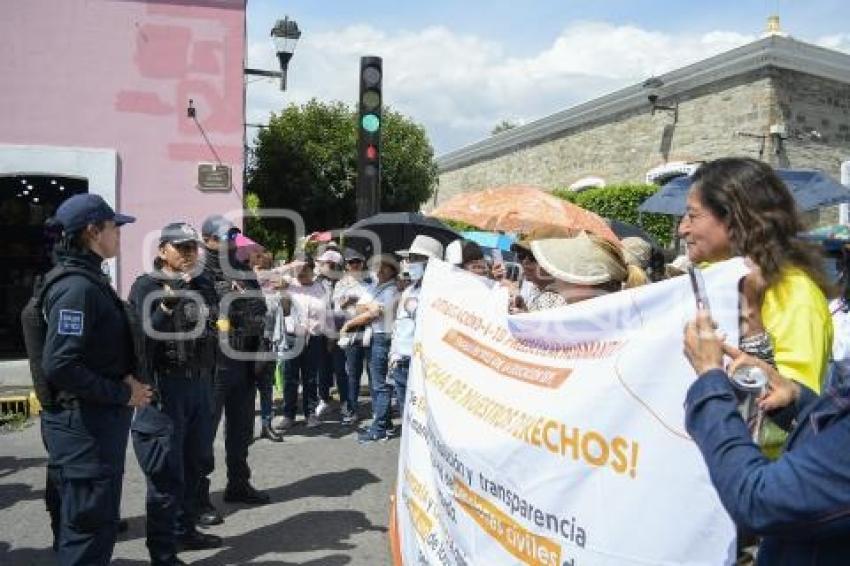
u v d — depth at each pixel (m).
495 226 5.93
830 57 13.30
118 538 4.74
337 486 5.86
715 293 1.89
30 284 12.53
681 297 1.91
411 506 2.99
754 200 2.12
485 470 2.32
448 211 6.25
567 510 2.03
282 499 5.53
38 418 8.15
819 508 1.34
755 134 13.21
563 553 2.03
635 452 1.91
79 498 3.31
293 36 11.27
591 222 5.80
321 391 8.62
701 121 14.48
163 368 4.12
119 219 3.73
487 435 2.34
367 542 4.69
